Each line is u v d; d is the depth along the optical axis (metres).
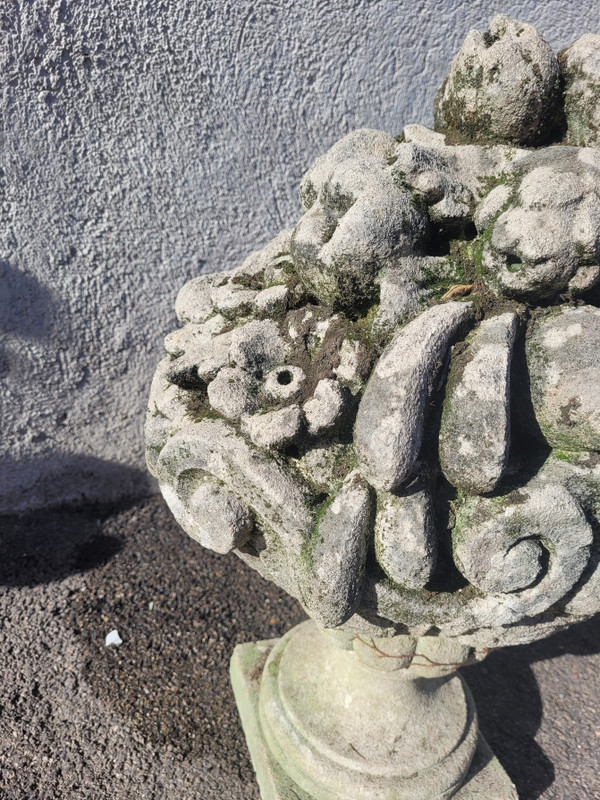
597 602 0.47
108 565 0.98
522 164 0.47
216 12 0.83
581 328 0.43
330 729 0.64
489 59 0.50
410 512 0.43
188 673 0.82
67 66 0.82
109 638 0.86
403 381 0.41
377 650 0.55
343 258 0.45
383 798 0.60
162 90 0.86
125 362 1.03
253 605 0.92
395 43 0.89
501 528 0.43
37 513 1.08
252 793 0.70
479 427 0.41
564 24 0.90
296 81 0.90
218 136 0.91
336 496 0.44
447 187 0.47
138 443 1.10
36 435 1.03
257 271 0.57
